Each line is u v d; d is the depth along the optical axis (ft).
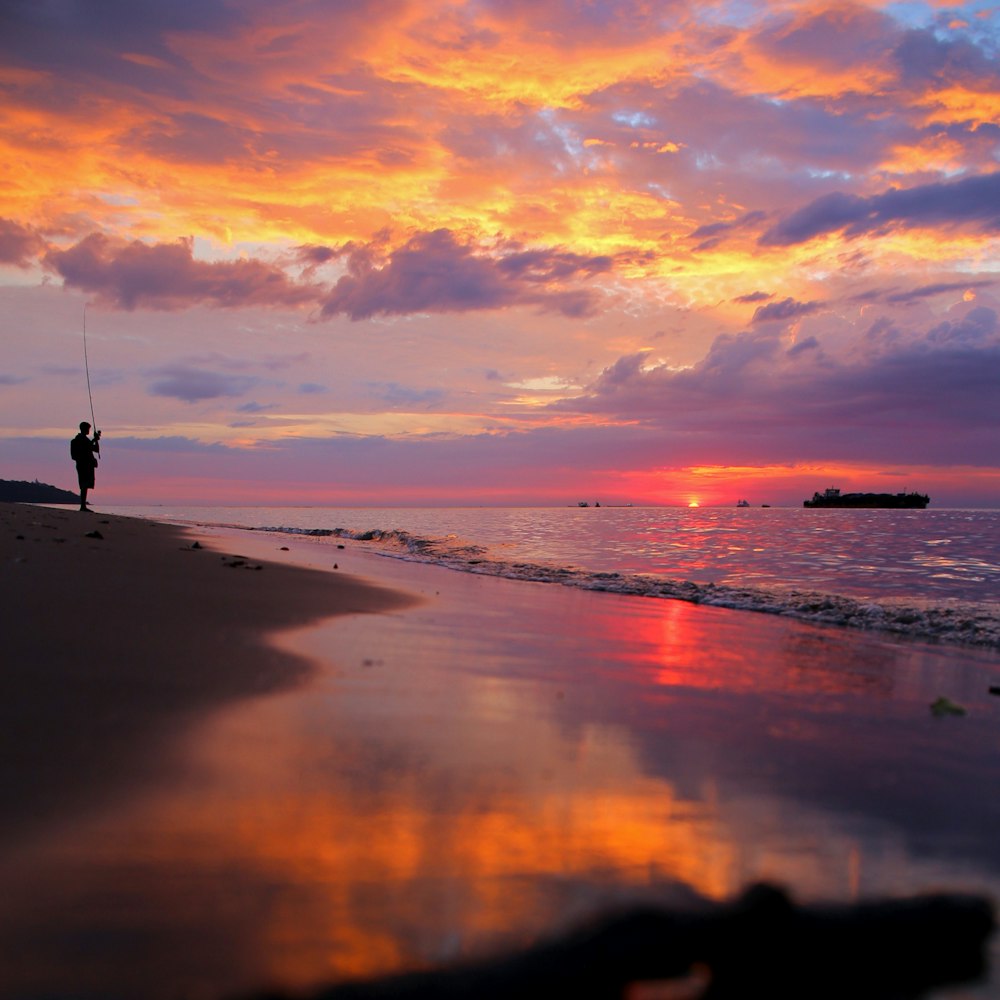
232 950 5.91
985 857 8.52
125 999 5.34
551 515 154.92
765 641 23.21
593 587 37.37
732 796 9.89
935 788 10.69
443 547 61.52
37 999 5.28
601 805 9.20
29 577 22.07
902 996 6.22
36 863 6.86
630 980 6.08
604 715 13.24
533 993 5.81
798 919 6.81
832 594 35.78
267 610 21.16
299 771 9.37
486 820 8.49
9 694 11.17
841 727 13.67
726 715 13.92
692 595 35.12
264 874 6.98
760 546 65.16
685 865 7.84
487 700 13.52
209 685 12.63
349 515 151.74
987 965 6.64
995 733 13.88
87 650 14.07
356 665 15.34
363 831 7.96
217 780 8.89
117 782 8.56
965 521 106.93
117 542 38.19
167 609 19.40
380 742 10.71
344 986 5.63
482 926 6.43
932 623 28.22
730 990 6.15
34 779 8.46
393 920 6.45
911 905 7.23
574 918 6.63
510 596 31.35
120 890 6.56
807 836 8.82
